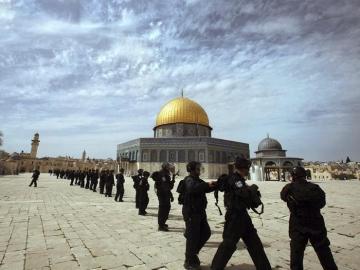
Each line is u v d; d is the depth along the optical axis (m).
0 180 34.12
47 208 11.47
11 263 4.84
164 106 58.44
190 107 56.16
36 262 4.90
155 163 52.16
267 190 21.98
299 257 4.02
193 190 4.75
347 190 22.45
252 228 4.08
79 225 8.12
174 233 7.17
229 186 4.17
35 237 6.66
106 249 5.71
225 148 53.75
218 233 7.12
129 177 51.31
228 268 4.64
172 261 4.98
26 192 18.45
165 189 7.65
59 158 99.00
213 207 12.17
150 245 6.02
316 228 4.03
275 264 4.84
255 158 55.03
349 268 4.68
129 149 57.94
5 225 8.02
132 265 4.76
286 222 8.66
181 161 51.06
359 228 7.82
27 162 88.25
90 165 97.94
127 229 7.62
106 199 15.68
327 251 3.95
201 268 4.67
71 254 5.37
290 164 52.66
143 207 10.18
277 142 59.31
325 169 81.25
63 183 31.39
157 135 57.25
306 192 4.12
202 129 56.53
